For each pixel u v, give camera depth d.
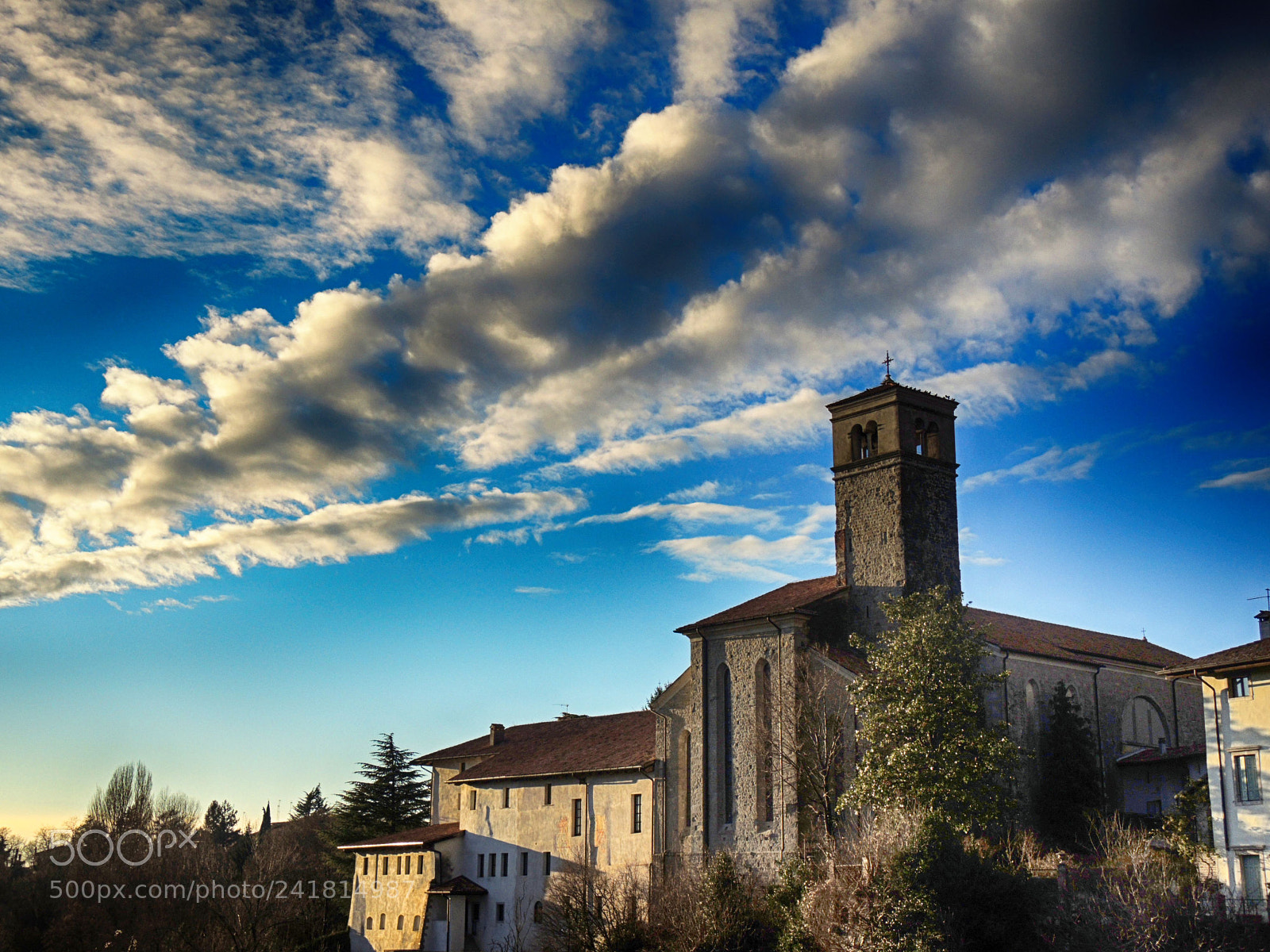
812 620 63.16
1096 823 60.19
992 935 43.34
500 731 89.19
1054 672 67.31
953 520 65.50
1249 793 47.72
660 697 68.44
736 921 52.31
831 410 67.94
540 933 70.62
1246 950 39.00
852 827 55.41
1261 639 58.72
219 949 80.19
